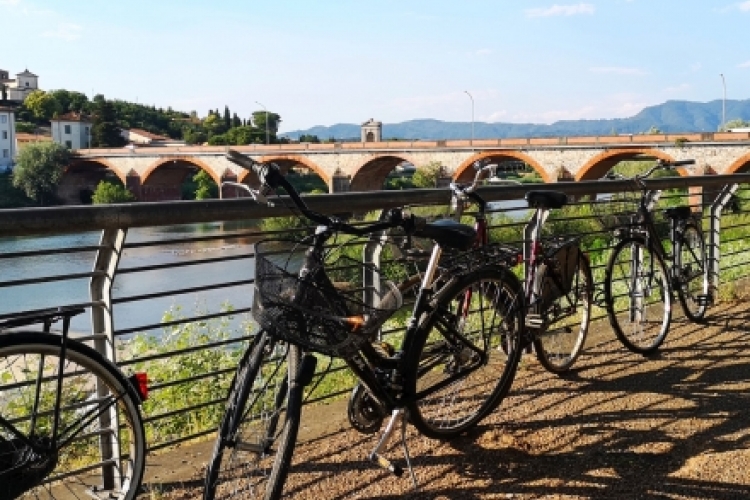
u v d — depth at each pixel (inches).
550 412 149.6
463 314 133.0
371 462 126.8
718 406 151.7
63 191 3417.8
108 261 114.1
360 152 2591.0
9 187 3395.7
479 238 142.3
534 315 151.8
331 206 136.6
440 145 2390.5
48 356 94.9
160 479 120.6
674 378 170.1
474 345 133.3
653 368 177.5
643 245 193.5
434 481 120.2
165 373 176.7
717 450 130.0
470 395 146.6
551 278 161.9
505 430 140.4
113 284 114.7
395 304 104.6
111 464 112.7
